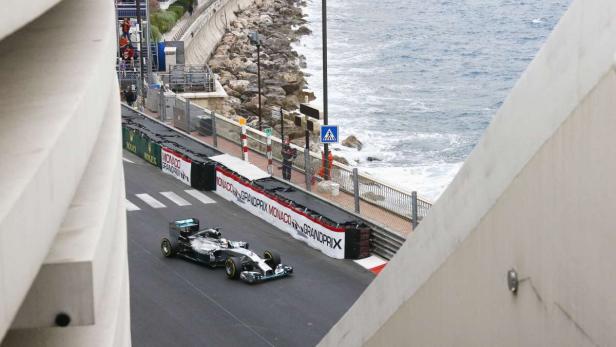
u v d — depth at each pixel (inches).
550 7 6314.0
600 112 210.2
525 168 259.4
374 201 1320.1
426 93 3855.8
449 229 328.5
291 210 1294.3
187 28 3587.6
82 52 281.1
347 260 1196.5
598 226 213.2
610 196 206.1
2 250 156.1
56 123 207.8
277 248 1245.7
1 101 229.5
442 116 3440.0
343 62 4441.4
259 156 1662.2
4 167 181.5
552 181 240.5
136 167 1668.3
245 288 1096.8
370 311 419.8
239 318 1015.0
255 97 2972.4
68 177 208.8
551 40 242.2
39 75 253.9
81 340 272.8
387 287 398.3
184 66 2440.9
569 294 232.1
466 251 314.3
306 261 1197.1
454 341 333.1
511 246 274.1
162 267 1165.1
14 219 163.2
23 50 289.0
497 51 4923.7
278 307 1045.2
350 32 5305.1
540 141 247.4
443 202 334.6
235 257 1127.0
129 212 1403.8
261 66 3641.7
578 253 225.3
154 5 3649.1
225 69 3496.6
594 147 214.1
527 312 263.9
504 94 3897.6
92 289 201.9
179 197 1486.2
